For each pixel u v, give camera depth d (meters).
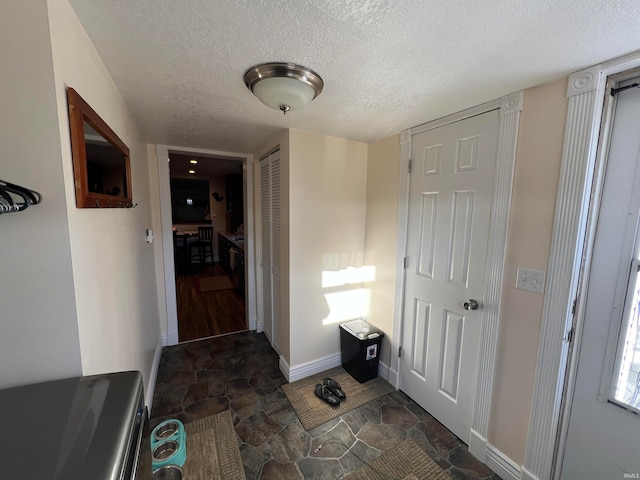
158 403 1.95
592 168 1.10
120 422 0.62
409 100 1.43
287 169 2.03
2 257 0.71
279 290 2.43
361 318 2.49
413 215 1.93
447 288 1.71
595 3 0.73
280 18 0.82
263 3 0.76
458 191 1.62
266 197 2.63
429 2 0.74
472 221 1.54
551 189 1.20
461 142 1.58
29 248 0.73
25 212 0.71
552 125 1.19
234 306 3.89
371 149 2.29
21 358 0.75
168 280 2.76
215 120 1.78
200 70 1.14
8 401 0.68
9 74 0.67
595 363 1.17
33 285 0.74
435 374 1.82
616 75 1.04
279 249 2.37
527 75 1.15
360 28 0.87
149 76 1.19
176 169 5.55
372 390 2.12
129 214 1.56
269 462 1.50
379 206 2.24
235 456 1.53
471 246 1.56
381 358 2.29
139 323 1.73
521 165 1.31
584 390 1.21
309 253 2.18
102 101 1.08
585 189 1.11
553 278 1.21
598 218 1.13
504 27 0.85
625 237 1.08
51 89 0.70
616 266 1.10
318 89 1.24
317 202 2.15
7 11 0.66
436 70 1.13
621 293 1.10
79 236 0.81
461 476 1.44
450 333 1.71
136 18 0.83
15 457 0.53
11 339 0.74
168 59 1.06
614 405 1.13
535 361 1.29
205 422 1.77
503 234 1.38
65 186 0.74
